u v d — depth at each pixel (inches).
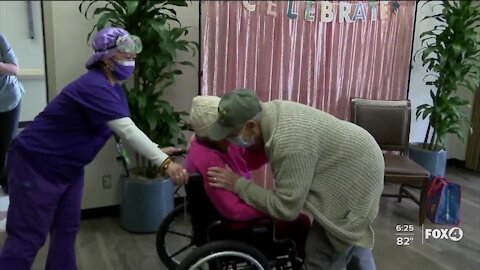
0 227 90.7
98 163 117.5
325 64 134.9
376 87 144.9
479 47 143.3
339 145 63.7
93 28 108.2
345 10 132.6
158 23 97.7
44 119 70.6
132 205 109.8
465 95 171.9
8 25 113.0
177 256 93.4
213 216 69.5
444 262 100.2
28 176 70.3
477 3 153.7
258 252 67.6
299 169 61.4
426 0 149.9
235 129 62.1
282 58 127.3
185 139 113.6
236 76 121.9
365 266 72.5
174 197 115.9
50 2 104.2
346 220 64.7
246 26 120.6
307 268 69.9
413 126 160.9
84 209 119.1
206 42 118.0
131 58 73.2
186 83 120.7
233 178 65.8
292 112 63.3
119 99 71.2
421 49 153.9
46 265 80.3
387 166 115.0
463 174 170.9
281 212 63.0
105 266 95.0
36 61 117.7
